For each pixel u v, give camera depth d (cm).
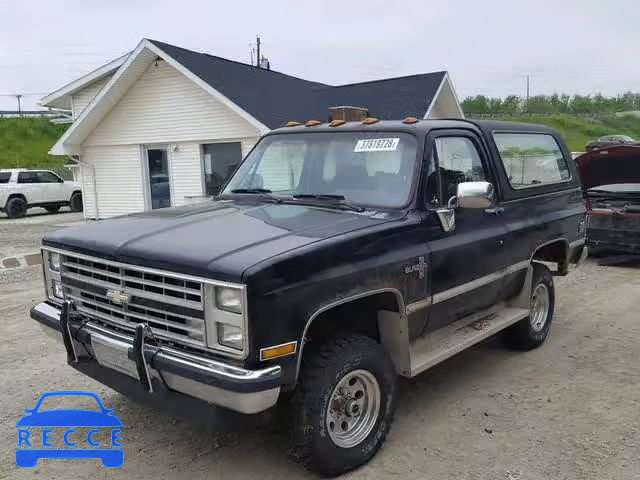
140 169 1872
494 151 502
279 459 380
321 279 322
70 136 1880
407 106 1792
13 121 4962
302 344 314
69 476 362
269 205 437
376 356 364
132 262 338
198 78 1612
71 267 385
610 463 371
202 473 364
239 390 290
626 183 1019
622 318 695
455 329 476
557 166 611
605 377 513
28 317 704
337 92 2022
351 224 370
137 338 327
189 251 321
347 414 360
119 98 1833
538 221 538
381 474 360
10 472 367
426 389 489
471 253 443
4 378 512
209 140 1720
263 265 299
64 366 541
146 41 1659
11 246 1360
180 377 312
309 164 462
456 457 380
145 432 416
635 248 975
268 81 1911
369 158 435
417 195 403
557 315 710
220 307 303
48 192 2352
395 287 371
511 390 486
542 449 389
